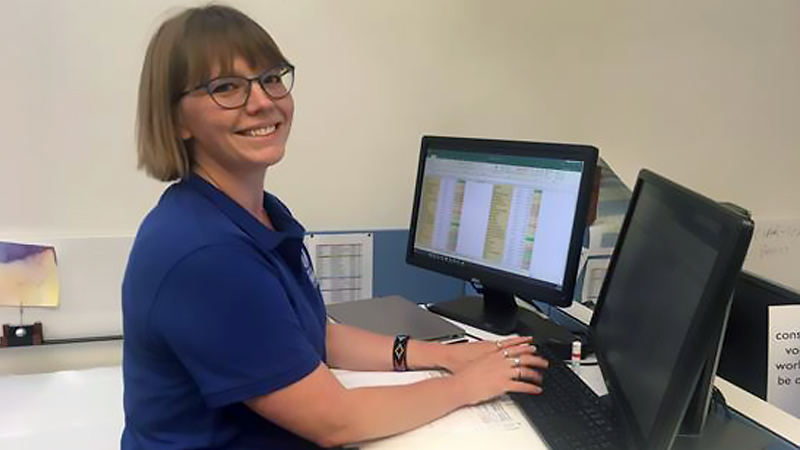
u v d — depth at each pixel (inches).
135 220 67.7
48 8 61.5
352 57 70.5
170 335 34.4
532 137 77.8
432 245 63.0
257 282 35.6
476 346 48.6
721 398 41.4
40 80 62.6
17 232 64.8
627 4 77.2
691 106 82.5
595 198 71.8
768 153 87.3
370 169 73.7
